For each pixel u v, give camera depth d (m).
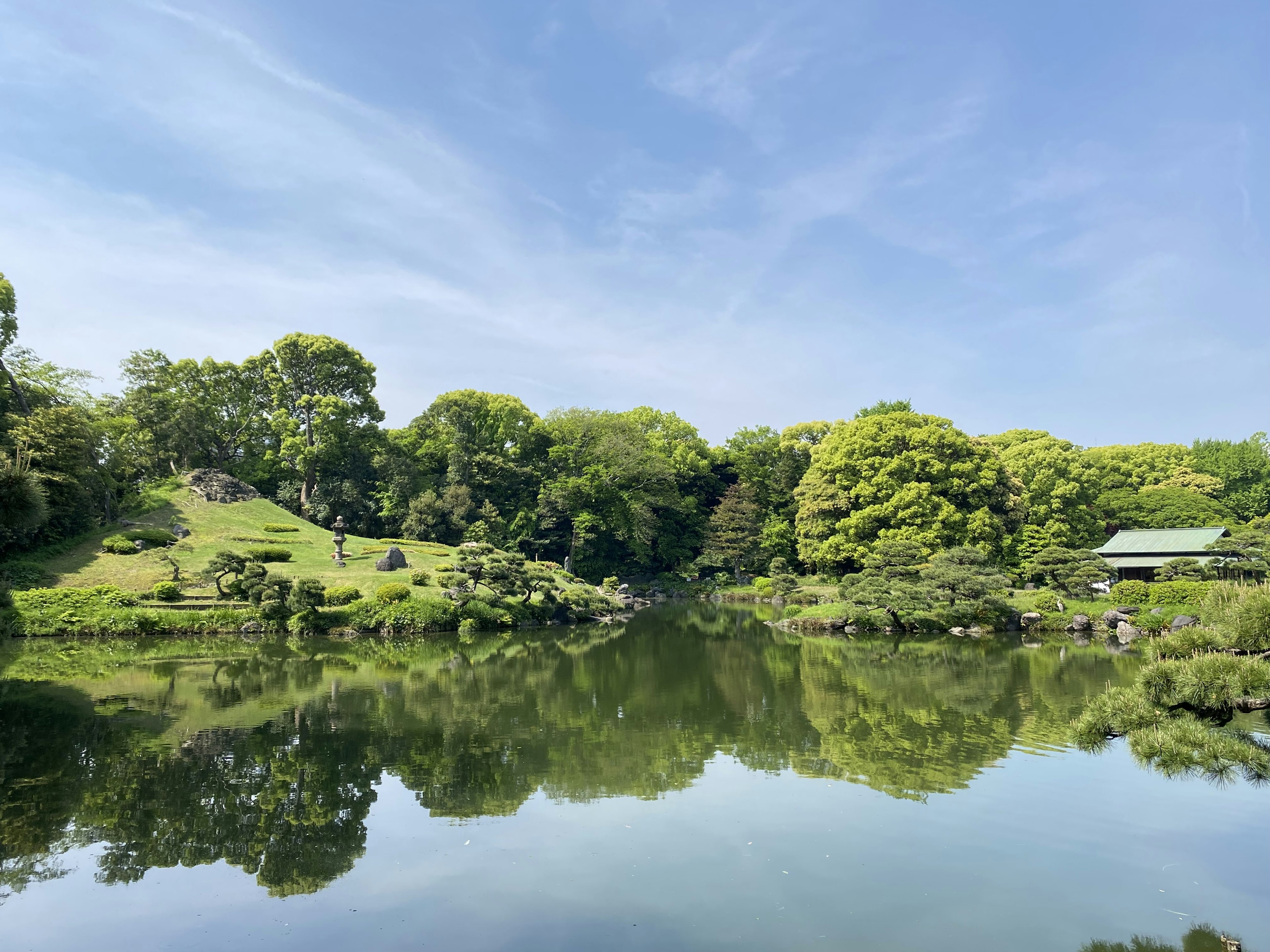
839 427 65.31
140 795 12.93
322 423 60.56
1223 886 9.46
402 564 44.59
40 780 13.59
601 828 11.54
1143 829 11.38
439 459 70.00
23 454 37.50
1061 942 8.09
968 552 40.91
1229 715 8.77
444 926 8.52
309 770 14.41
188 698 20.84
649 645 35.06
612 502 71.25
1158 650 9.73
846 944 8.05
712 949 7.96
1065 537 58.97
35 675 24.19
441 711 19.73
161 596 35.19
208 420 60.12
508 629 40.31
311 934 8.34
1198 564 43.47
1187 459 76.56
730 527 72.06
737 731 17.86
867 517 56.28
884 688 23.30
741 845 10.84
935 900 9.10
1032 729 17.77
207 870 10.05
